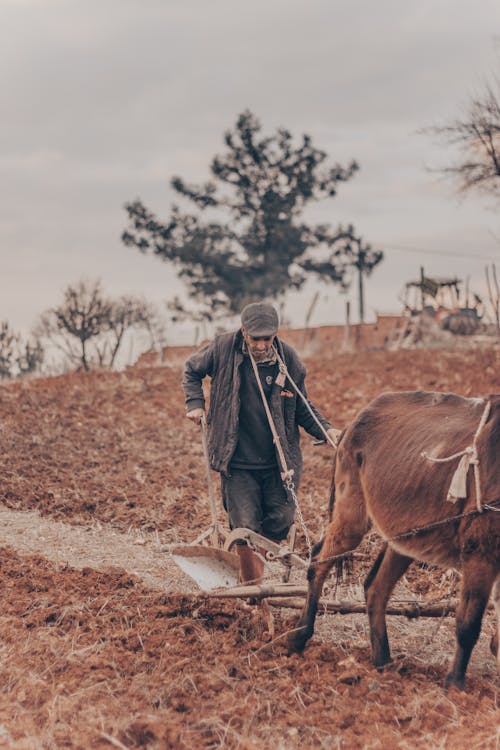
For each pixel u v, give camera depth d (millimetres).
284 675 5309
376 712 4773
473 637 4926
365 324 33094
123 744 4402
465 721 4652
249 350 6145
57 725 4527
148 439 12977
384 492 5402
